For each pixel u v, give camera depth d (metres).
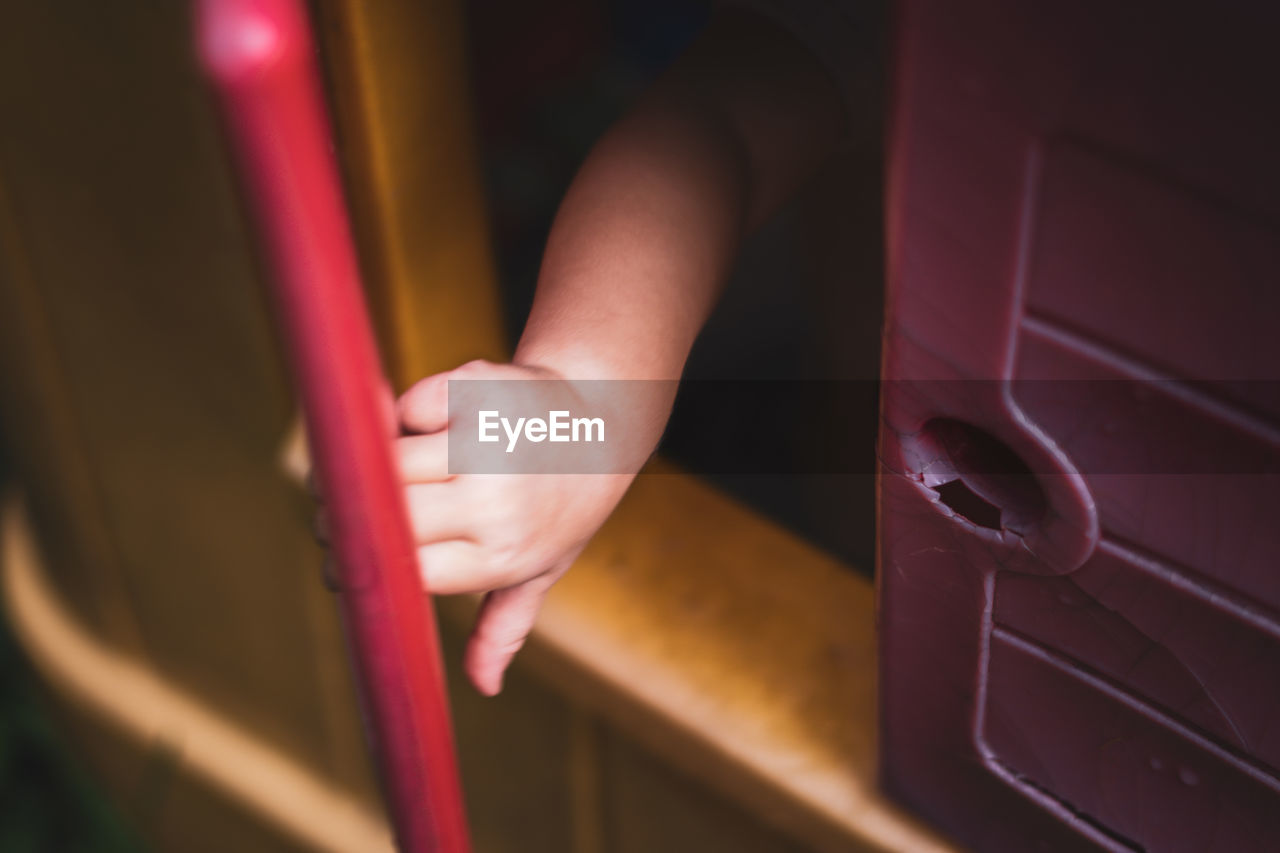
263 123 0.47
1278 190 0.50
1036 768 0.67
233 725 1.15
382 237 0.73
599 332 0.63
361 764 1.06
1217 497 0.56
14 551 1.26
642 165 0.67
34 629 1.22
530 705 0.88
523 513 0.59
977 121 0.53
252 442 0.89
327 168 0.48
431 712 0.57
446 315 0.77
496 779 0.95
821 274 0.89
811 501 0.98
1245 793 0.62
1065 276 0.54
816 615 0.80
